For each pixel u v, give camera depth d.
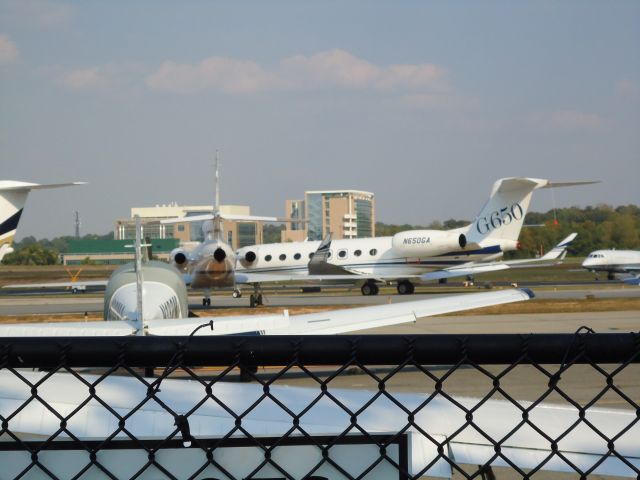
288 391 6.27
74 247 149.38
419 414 5.64
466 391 15.45
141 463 2.69
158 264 21.00
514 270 86.25
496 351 2.60
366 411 5.75
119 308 18.34
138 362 2.55
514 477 8.37
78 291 64.38
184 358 2.56
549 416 5.63
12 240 22.92
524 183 45.69
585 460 5.02
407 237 47.25
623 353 2.59
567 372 17.41
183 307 19.72
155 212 156.00
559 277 74.62
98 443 2.68
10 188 22.38
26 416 5.79
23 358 2.50
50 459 2.68
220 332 15.91
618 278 69.12
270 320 16.72
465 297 19.42
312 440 2.74
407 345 2.60
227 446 2.70
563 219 144.75
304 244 49.78
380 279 47.41
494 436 5.29
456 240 46.38
